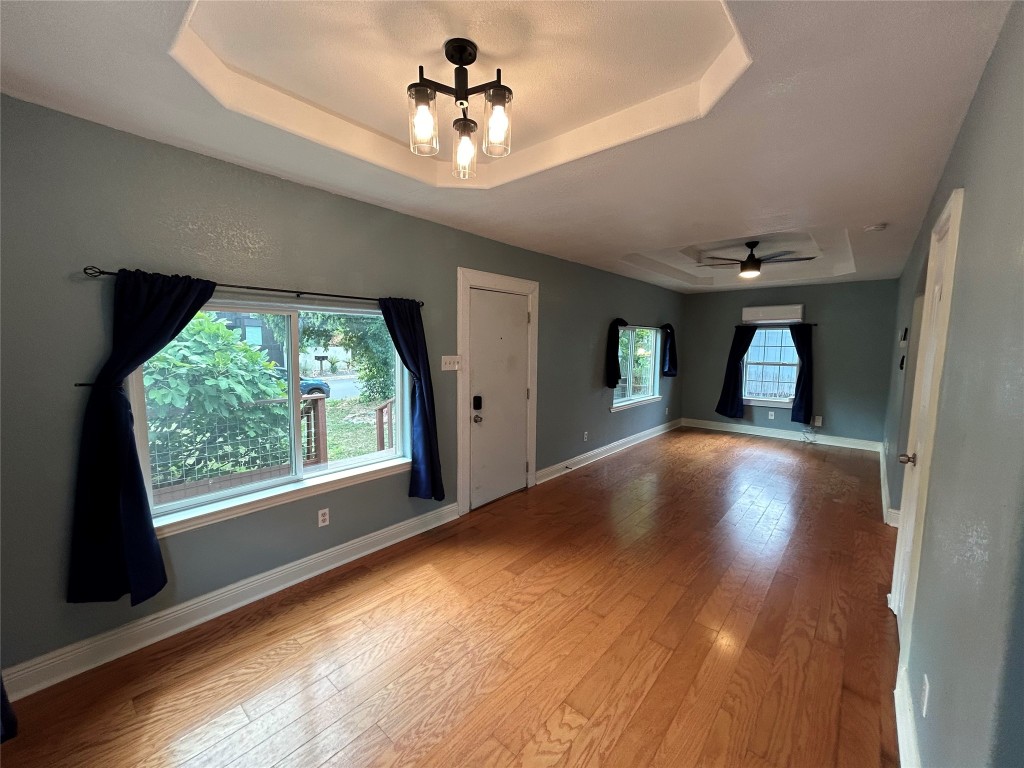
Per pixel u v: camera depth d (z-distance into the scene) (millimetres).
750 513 3824
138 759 1563
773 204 2830
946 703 1174
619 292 5770
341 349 2951
